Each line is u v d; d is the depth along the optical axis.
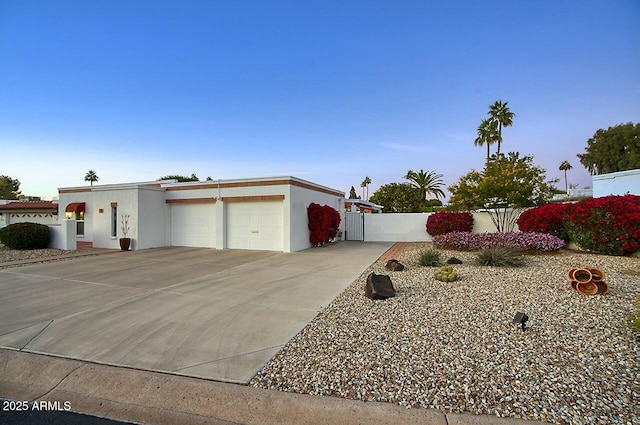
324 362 3.91
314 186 18.17
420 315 5.43
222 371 3.81
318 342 4.50
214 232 16.70
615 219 10.59
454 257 11.34
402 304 6.09
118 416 3.17
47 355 4.29
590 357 3.80
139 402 3.36
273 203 15.73
